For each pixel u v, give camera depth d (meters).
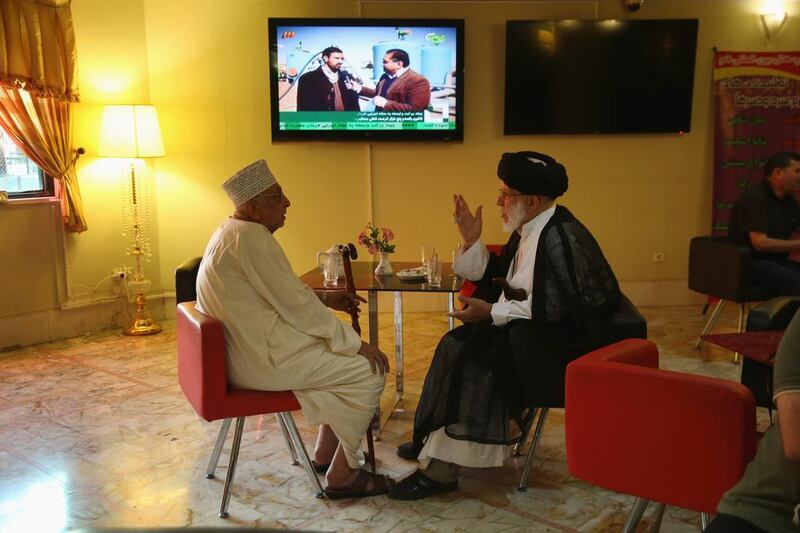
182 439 3.23
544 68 5.43
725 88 5.61
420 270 3.54
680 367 4.22
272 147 5.56
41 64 4.60
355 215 5.66
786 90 5.62
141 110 4.91
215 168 5.55
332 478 2.65
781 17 5.55
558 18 5.53
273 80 5.36
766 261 4.33
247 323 2.45
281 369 2.47
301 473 2.88
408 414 3.54
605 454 1.97
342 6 5.46
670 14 5.57
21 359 4.52
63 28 4.75
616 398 1.92
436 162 5.62
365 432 2.76
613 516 2.51
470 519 2.49
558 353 2.53
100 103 5.16
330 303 2.96
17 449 3.13
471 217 3.10
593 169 5.70
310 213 5.64
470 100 5.57
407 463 2.97
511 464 2.94
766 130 5.65
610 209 5.74
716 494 1.79
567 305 2.53
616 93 5.48
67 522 2.50
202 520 2.50
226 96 5.48
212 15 5.39
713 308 5.76
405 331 5.16
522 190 2.67
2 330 4.70
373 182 5.62
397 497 2.63
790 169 4.29
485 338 2.65
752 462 1.53
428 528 2.43
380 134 5.47
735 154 5.66
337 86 5.39
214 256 2.49
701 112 5.68
